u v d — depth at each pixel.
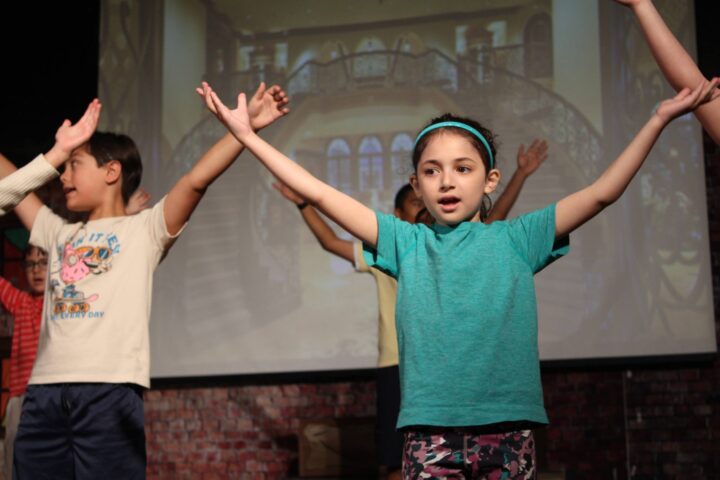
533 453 1.55
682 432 4.00
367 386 4.30
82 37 4.79
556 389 4.12
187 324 4.39
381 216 1.68
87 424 2.06
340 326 4.27
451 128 1.65
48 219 2.37
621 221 4.04
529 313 1.57
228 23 4.60
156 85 4.61
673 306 3.95
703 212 3.98
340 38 4.48
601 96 4.15
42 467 2.10
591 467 4.04
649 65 4.12
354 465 3.91
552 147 4.15
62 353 2.10
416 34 4.39
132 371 2.11
